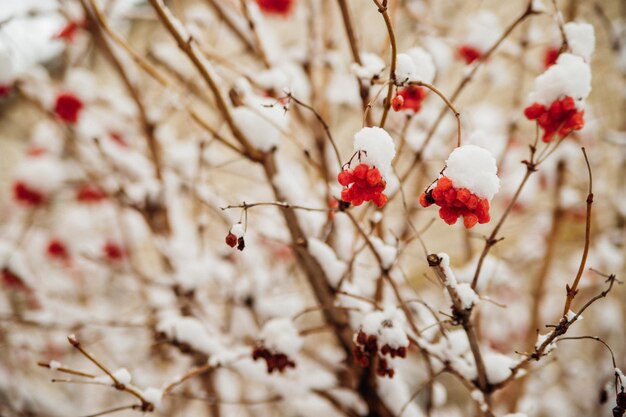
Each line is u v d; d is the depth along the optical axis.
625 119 3.25
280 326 1.90
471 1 3.24
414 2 2.88
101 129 3.25
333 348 3.21
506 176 3.31
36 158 3.58
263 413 3.45
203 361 2.68
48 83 2.94
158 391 1.62
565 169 3.03
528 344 2.91
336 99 2.70
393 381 2.15
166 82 1.92
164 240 2.93
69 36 2.83
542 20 2.88
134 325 2.43
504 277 2.99
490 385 1.56
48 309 2.99
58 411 3.79
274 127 1.93
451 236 4.52
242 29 2.50
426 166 2.61
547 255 2.99
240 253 2.89
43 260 4.06
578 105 1.46
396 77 1.29
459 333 1.71
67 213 4.24
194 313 2.68
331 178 2.65
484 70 3.14
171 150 3.26
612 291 3.68
